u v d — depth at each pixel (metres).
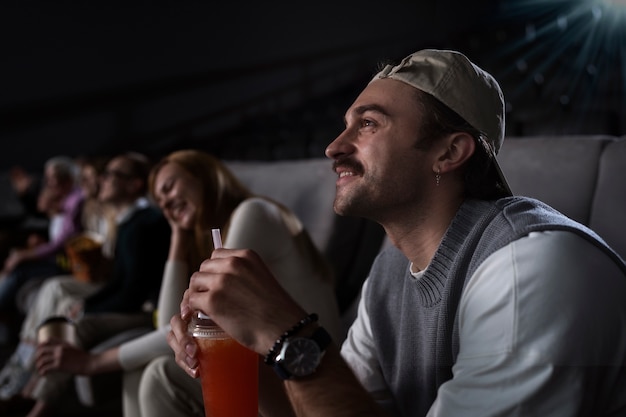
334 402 0.60
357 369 0.90
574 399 0.58
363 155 0.74
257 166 2.11
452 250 0.71
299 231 1.33
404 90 0.74
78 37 5.54
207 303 0.63
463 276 0.70
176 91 6.07
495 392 0.60
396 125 0.73
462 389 0.62
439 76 0.73
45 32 5.39
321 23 6.94
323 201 1.76
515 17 7.03
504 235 0.65
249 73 6.52
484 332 0.62
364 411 0.60
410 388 0.81
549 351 0.58
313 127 4.39
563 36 5.20
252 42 6.53
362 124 0.75
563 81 3.45
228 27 6.36
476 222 0.71
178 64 6.07
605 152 1.12
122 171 2.02
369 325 0.91
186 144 5.46
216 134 6.27
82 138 5.59
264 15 6.59
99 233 2.62
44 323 1.49
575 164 1.14
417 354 0.79
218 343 0.66
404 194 0.74
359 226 1.70
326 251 1.69
